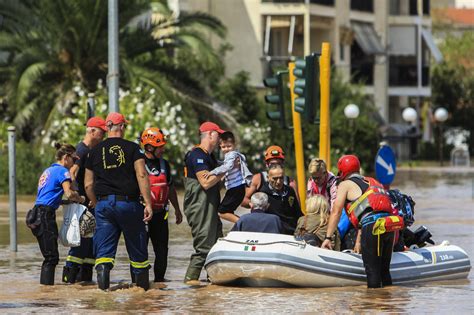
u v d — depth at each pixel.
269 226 29.25
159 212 30.25
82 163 29.86
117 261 35.41
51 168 29.72
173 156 73.25
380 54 136.88
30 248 39.25
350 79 120.94
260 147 85.88
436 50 153.88
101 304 26.30
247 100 100.75
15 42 78.81
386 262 29.17
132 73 76.38
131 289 28.47
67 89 78.12
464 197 72.94
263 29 119.31
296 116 40.94
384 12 141.38
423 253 30.73
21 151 71.12
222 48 108.75
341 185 28.95
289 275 28.38
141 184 28.14
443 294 27.91
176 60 86.75
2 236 43.72
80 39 77.94
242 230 29.34
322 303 26.25
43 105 77.88
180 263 35.03
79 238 29.27
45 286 29.48
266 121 96.00
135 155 28.17
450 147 160.25
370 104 126.62
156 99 77.06
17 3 79.19
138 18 87.25
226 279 29.12
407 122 153.38
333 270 28.81
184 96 80.62
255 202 29.45
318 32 127.12
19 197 67.00
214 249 29.08
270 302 26.44
